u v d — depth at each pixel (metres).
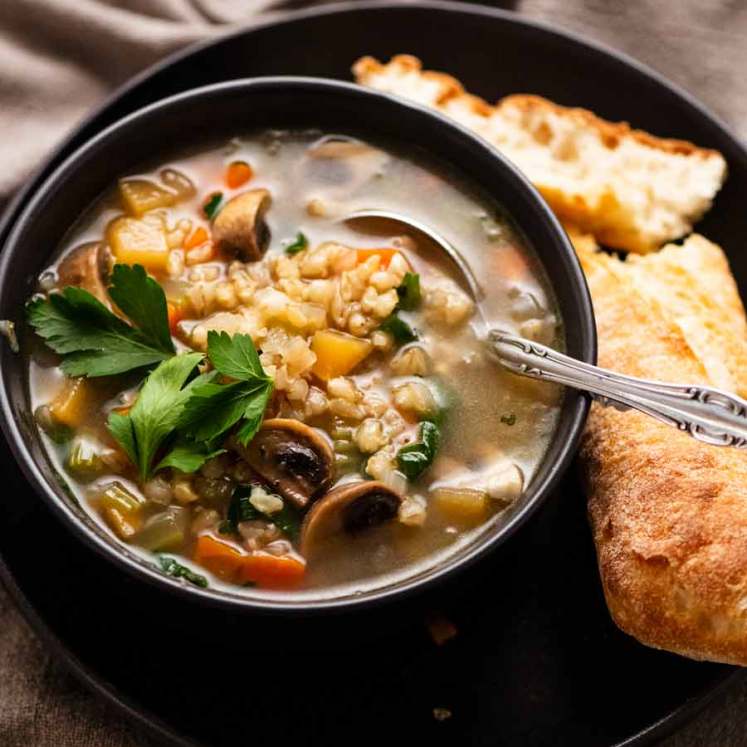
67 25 0.64
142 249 0.55
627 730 0.53
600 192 0.60
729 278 0.60
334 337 0.54
